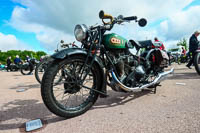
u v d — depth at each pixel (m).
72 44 3.62
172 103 2.10
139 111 1.86
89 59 1.92
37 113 1.92
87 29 1.93
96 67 1.97
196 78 4.05
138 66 2.46
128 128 1.42
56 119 1.71
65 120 1.67
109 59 2.09
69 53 1.66
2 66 17.78
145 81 2.48
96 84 1.99
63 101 2.42
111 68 2.11
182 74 4.96
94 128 1.45
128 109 1.95
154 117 1.65
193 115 1.65
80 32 1.86
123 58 2.29
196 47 5.74
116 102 2.30
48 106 1.57
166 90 2.88
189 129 1.35
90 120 1.65
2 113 1.94
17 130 1.47
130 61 2.42
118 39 2.16
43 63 4.47
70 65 1.91
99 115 1.78
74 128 1.47
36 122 1.60
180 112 1.75
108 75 2.22
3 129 1.49
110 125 1.50
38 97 2.76
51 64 1.63
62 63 1.67
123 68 2.25
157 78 2.60
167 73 2.85
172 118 1.60
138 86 2.30
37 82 4.80
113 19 2.11
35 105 2.27
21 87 3.85
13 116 1.83
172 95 2.51
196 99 2.22
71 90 1.86
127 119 1.63
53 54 1.67
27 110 2.04
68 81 1.88
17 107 2.17
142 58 2.62
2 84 4.46
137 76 2.35
